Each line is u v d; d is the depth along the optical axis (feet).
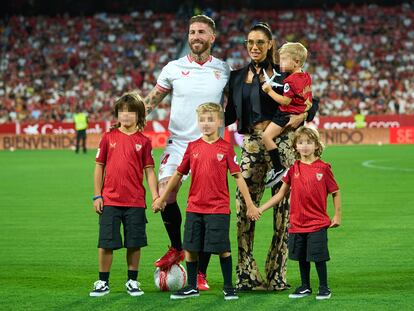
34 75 162.50
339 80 157.79
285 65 27.37
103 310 24.22
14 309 24.52
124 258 34.32
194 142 26.07
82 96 156.25
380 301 25.17
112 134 26.63
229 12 182.29
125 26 178.81
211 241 25.41
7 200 58.44
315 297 25.90
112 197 26.21
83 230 43.45
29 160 106.22
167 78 29.04
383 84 157.58
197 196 25.66
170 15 182.70
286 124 27.32
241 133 28.40
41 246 38.17
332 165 89.04
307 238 25.67
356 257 33.86
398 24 176.24
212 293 26.91
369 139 139.33
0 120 151.12
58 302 25.48
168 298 25.99
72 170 86.94
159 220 46.68
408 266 31.71
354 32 174.60
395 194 59.47
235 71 28.73
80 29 176.86
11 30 174.70
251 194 28.32
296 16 180.75
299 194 25.66
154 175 26.73
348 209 50.85
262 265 32.78
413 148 124.06
